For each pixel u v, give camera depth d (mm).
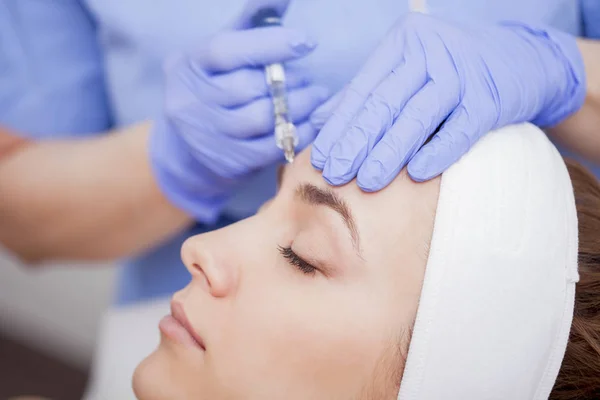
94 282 2102
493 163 735
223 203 1129
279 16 940
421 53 817
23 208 1162
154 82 1168
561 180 766
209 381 785
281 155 942
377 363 730
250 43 857
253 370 769
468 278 693
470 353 701
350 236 736
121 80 1187
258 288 779
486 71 808
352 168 745
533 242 711
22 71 1146
